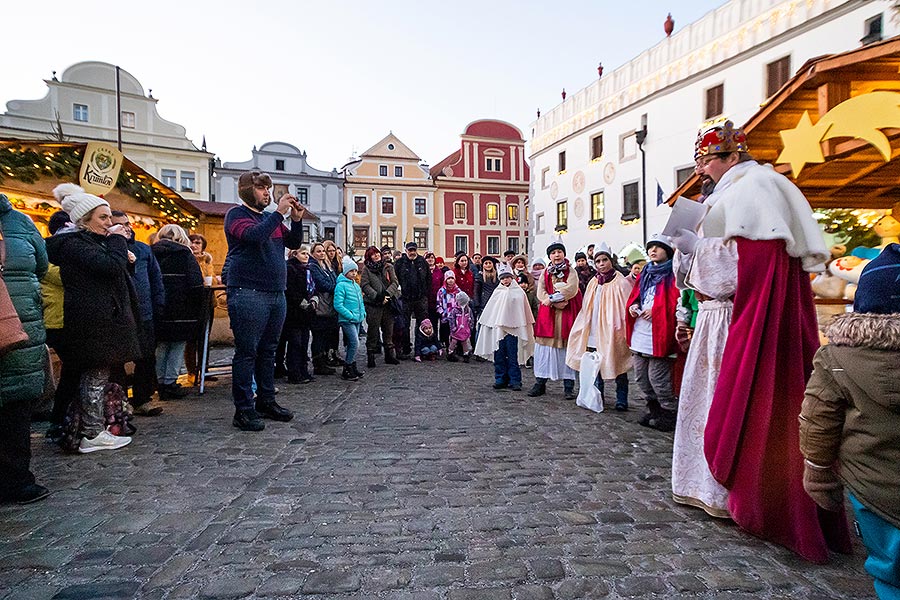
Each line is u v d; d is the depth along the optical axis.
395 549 2.46
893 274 1.73
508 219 44.28
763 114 4.27
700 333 2.99
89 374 4.02
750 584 2.15
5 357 2.87
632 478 3.47
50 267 4.06
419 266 9.87
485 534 2.62
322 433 4.57
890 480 1.58
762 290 2.60
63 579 2.19
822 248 2.51
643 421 4.95
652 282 4.82
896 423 1.56
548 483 3.37
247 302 4.62
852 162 4.45
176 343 6.03
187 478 3.41
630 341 4.98
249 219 4.60
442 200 43.12
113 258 3.86
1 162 5.39
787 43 15.45
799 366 2.53
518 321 6.62
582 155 24.78
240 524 2.72
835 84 3.54
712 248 2.86
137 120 32.50
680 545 2.51
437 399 6.13
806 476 1.85
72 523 2.73
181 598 2.05
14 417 2.99
